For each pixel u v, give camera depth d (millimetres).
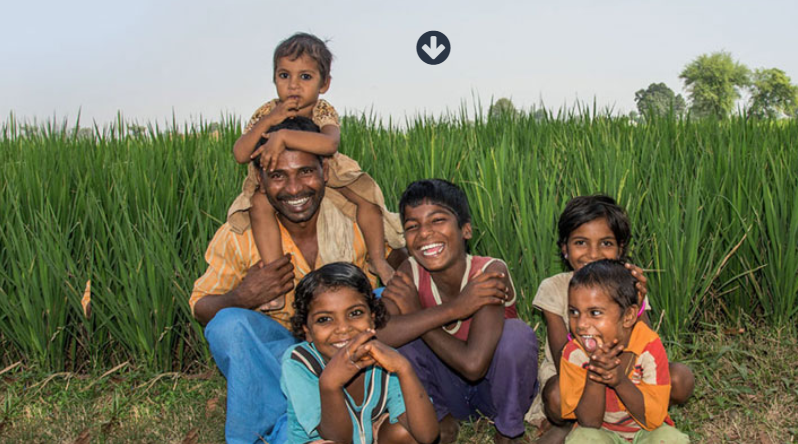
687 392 3178
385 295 3277
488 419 3553
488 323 3076
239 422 3123
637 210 4547
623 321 2770
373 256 3604
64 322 4551
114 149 6379
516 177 4930
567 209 3297
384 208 3609
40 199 4875
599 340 2750
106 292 4402
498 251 4625
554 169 4785
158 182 5020
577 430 2914
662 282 4293
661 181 4797
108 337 4660
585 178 4871
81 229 4719
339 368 2666
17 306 4504
